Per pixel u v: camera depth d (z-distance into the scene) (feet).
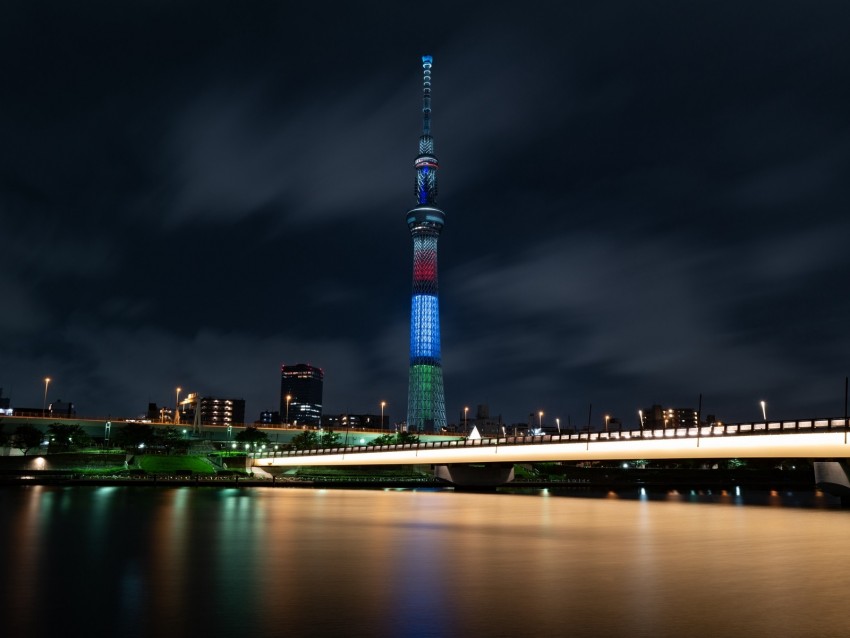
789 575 158.20
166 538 230.68
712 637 106.42
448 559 185.57
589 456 468.75
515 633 108.78
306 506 403.95
